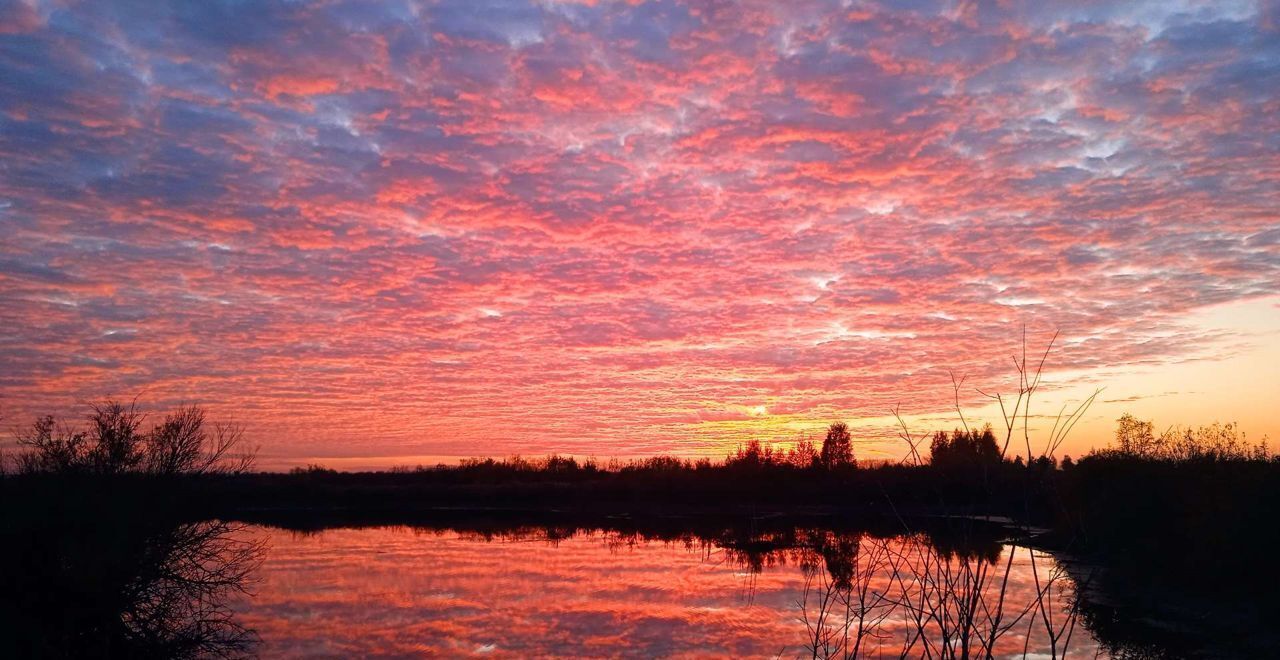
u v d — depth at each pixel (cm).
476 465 7594
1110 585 1989
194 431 1686
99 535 1498
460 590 2186
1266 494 1916
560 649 1544
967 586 496
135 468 1595
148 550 1591
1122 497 2372
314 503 6253
